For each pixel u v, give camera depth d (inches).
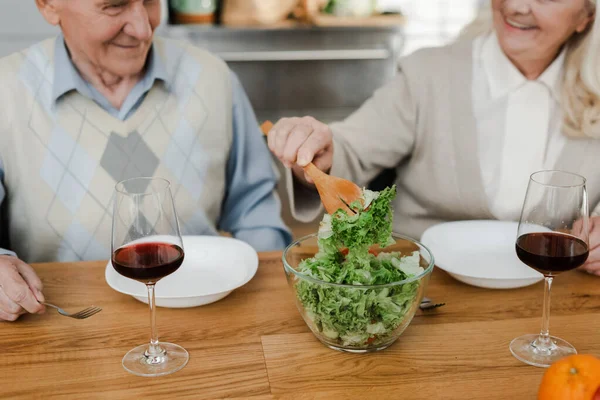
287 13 134.3
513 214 70.1
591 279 52.7
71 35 59.1
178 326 44.9
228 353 41.8
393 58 139.6
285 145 54.2
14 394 37.3
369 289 38.9
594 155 66.7
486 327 45.3
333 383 38.8
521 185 69.1
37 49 63.8
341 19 133.4
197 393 37.7
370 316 39.7
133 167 64.1
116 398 37.1
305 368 40.3
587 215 41.1
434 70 71.4
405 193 76.9
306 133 54.2
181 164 66.4
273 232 69.4
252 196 71.5
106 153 63.1
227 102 69.5
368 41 137.4
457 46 72.7
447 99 70.6
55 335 43.6
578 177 47.7
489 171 69.8
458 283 51.7
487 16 72.8
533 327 45.4
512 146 68.8
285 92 139.3
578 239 40.6
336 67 138.9
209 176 68.3
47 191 62.1
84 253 63.6
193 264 52.6
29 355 41.3
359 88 141.6
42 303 44.9
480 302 48.8
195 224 67.8
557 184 48.1
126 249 38.9
